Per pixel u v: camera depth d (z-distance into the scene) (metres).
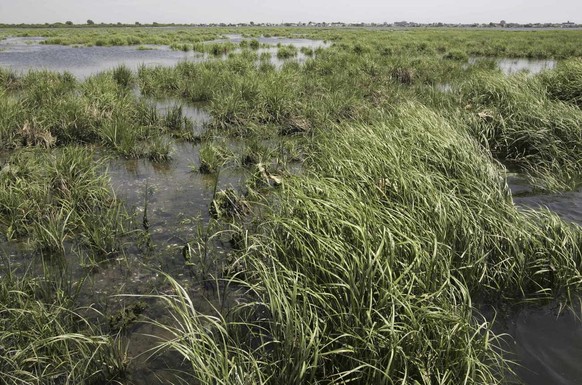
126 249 4.54
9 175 5.62
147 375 3.03
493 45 28.97
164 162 7.30
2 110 8.02
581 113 7.86
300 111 9.71
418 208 4.09
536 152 7.50
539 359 3.12
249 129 9.07
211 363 2.58
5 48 27.59
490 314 3.60
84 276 4.05
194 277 4.13
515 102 8.32
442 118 6.99
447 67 16.83
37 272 4.07
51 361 3.00
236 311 3.57
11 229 4.68
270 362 2.89
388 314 2.93
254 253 4.18
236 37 46.38
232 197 5.49
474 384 2.70
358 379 2.73
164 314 3.63
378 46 26.53
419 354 2.77
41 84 10.98
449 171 5.35
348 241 3.45
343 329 2.85
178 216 5.31
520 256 3.85
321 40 41.16
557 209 5.47
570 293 3.84
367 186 4.52
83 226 4.77
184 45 28.22
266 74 13.53
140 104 9.83
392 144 5.46
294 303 2.78
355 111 9.59
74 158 5.87
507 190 5.31
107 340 3.07
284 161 7.05
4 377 2.81
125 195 5.89
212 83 12.49
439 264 3.42
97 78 12.21
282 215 4.15
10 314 3.29
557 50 26.62
